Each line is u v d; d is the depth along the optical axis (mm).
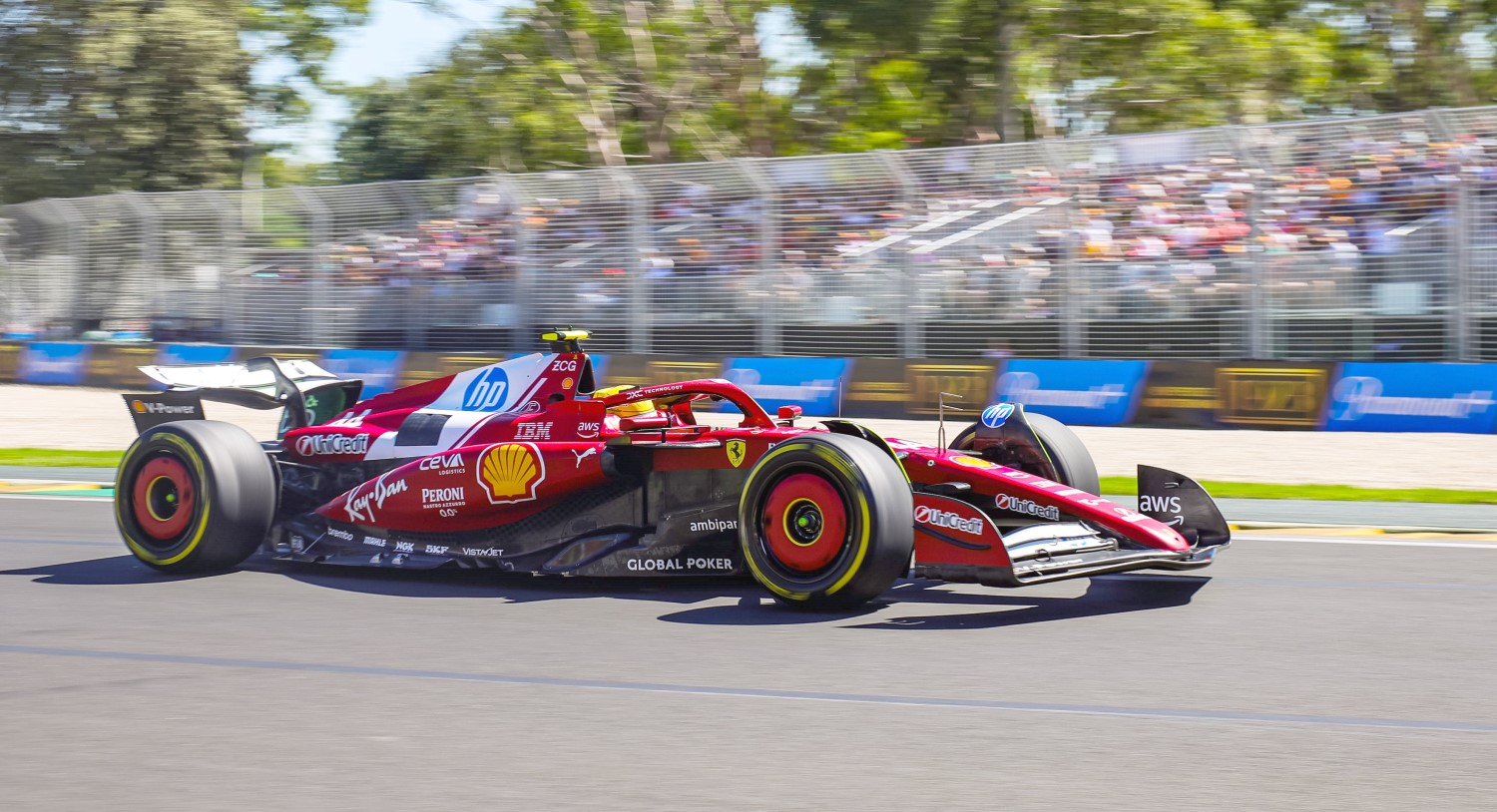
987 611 6332
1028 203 15625
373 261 19234
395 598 6875
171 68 28922
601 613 6387
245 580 7430
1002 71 24609
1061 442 7168
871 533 5938
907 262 16125
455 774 3967
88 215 21609
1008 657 5379
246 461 7449
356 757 4137
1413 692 4836
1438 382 13578
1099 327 15281
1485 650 5484
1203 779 3881
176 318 20859
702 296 17125
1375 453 12617
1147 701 4719
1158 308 15008
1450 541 8500
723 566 6719
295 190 19750
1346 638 5719
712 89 27859
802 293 16625
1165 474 6754
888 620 6133
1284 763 4020
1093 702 4703
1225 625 5988
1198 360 14602
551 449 7086
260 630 6055
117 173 28906
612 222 17656
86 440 15688
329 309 19531
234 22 29672
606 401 7113
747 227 16891
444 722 4516
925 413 15688
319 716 4594
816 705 4688
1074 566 5832
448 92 29844
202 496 7328
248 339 20203
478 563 7227
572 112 27719
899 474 6121
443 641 5797
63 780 3932
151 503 7504
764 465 6305
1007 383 15398
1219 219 14773
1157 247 15016
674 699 4781
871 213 16359
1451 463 11977
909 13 24188
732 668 5238
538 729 4422
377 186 19188
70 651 5637
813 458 6113
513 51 28297
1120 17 24516
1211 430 14414
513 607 6598
